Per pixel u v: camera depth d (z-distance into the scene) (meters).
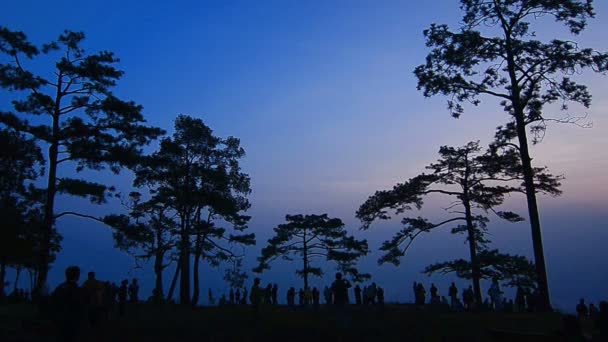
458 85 26.94
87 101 25.56
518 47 25.77
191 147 41.12
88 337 16.06
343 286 22.05
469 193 34.69
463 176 34.81
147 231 27.05
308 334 19.09
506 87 26.80
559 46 25.11
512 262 31.42
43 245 24.25
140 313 25.95
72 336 10.39
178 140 41.00
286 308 34.03
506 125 28.91
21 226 24.42
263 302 37.06
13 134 24.98
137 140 26.56
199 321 22.33
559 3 25.22
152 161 27.44
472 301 31.94
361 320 21.47
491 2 26.61
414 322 20.84
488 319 21.47
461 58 26.64
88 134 25.25
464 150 34.75
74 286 10.73
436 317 22.47
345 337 18.34
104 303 19.17
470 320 21.22
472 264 32.62
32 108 24.50
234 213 42.22
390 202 34.41
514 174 32.81
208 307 37.22
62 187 25.36
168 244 40.84
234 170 42.53
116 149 25.45
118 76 25.75
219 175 40.12
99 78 25.20
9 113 24.14
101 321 18.23
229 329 20.17
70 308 10.52
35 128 24.47
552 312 24.02
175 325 20.77
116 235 26.23
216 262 43.25
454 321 20.97
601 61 24.53
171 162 38.75
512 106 27.48
